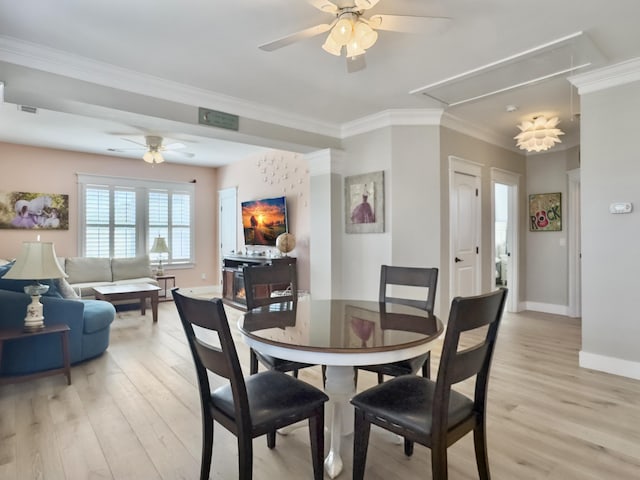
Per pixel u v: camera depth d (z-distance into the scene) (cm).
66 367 295
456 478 179
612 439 214
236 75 324
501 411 247
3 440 213
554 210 555
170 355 364
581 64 303
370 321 203
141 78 321
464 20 244
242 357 355
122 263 623
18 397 270
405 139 425
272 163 626
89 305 371
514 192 566
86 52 282
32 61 276
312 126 448
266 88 353
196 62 300
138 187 690
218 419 164
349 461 195
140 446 207
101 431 223
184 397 270
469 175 471
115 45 272
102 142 564
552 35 262
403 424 149
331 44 210
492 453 200
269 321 203
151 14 235
